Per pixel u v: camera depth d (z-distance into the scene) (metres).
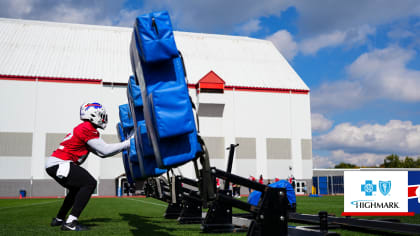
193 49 34.06
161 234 3.65
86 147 4.43
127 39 33.66
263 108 31.25
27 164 25.89
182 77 2.50
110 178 27.36
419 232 3.54
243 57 34.78
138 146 3.72
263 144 30.75
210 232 3.88
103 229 4.15
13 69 26.78
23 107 26.31
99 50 31.20
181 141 2.44
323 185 31.36
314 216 5.05
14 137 25.91
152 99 2.30
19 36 30.59
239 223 4.42
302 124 31.97
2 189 25.25
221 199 2.90
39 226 4.57
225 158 29.69
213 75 29.70
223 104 29.81
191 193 5.14
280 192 2.88
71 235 3.54
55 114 26.77
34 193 25.77
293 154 31.30
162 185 6.01
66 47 30.59
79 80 27.47
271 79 32.75
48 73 27.20
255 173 30.20
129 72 29.28
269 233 2.81
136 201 15.28
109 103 27.86
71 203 4.65
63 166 4.17
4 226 4.53
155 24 2.39
